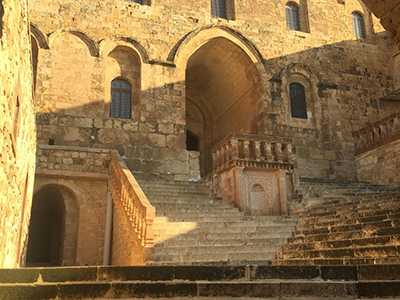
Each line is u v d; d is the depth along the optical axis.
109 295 5.17
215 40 24.50
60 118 19.80
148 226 10.62
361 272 5.54
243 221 12.80
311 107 25.52
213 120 30.50
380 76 27.55
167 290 5.28
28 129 10.12
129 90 22.33
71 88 20.45
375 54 27.92
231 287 5.32
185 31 23.61
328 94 25.88
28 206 12.74
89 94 20.72
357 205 11.97
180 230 11.93
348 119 25.84
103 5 22.19
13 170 7.65
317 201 16.41
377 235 8.33
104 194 17.47
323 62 26.48
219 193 16.77
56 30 20.80
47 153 16.97
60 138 19.55
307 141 24.59
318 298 5.21
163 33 23.08
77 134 19.88
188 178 21.14
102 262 16.58
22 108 8.26
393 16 7.98
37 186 16.77
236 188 15.31
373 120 26.42
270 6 26.28
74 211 17.38
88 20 21.67
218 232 12.13
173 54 22.94
